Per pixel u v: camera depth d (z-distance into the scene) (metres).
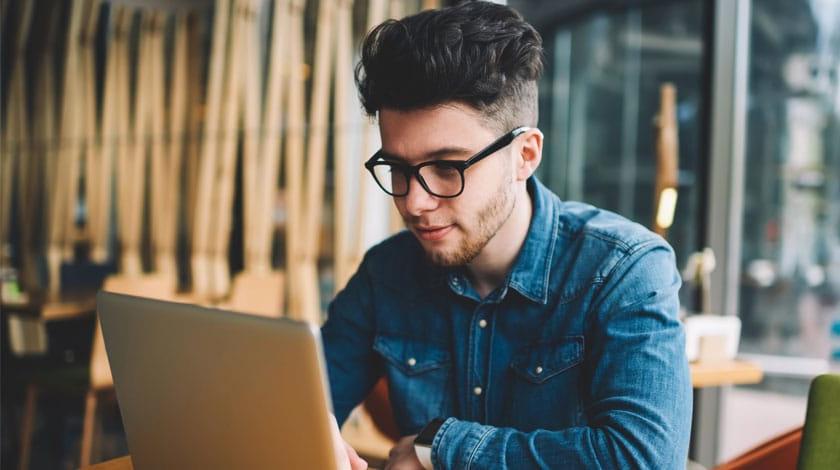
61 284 4.28
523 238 1.25
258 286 3.78
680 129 3.90
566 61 4.54
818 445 1.20
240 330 0.83
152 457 0.99
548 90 4.62
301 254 4.10
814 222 3.95
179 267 4.78
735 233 3.33
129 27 4.91
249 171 4.29
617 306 1.17
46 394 4.05
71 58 5.02
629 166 4.45
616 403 1.08
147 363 0.94
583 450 1.05
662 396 1.09
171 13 4.84
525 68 1.09
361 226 3.79
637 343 1.13
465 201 1.07
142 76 4.81
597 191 4.61
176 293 4.07
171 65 4.89
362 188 3.79
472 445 1.10
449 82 1.03
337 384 1.41
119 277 3.35
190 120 4.72
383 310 1.38
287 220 4.12
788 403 4.24
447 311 1.33
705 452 3.31
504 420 1.28
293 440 0.83
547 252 1.25
